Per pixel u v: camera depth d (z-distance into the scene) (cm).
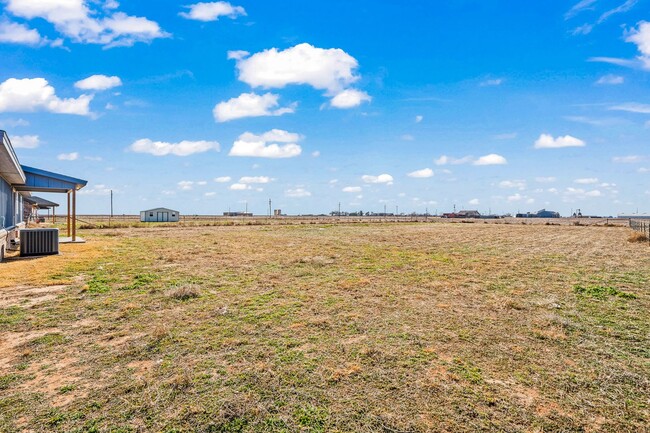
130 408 424
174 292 923
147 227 4219
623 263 1585
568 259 1705
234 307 843
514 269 1402
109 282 1078
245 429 389
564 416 421
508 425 402
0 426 387
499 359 576
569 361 571
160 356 571
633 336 682
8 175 1512
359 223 5722
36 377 498
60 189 2061
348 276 1223
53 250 1641
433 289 1052
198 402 438
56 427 388
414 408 432
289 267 1386
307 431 386
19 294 934
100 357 564
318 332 686
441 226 5175
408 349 610
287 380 495
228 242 2327
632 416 425
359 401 445
